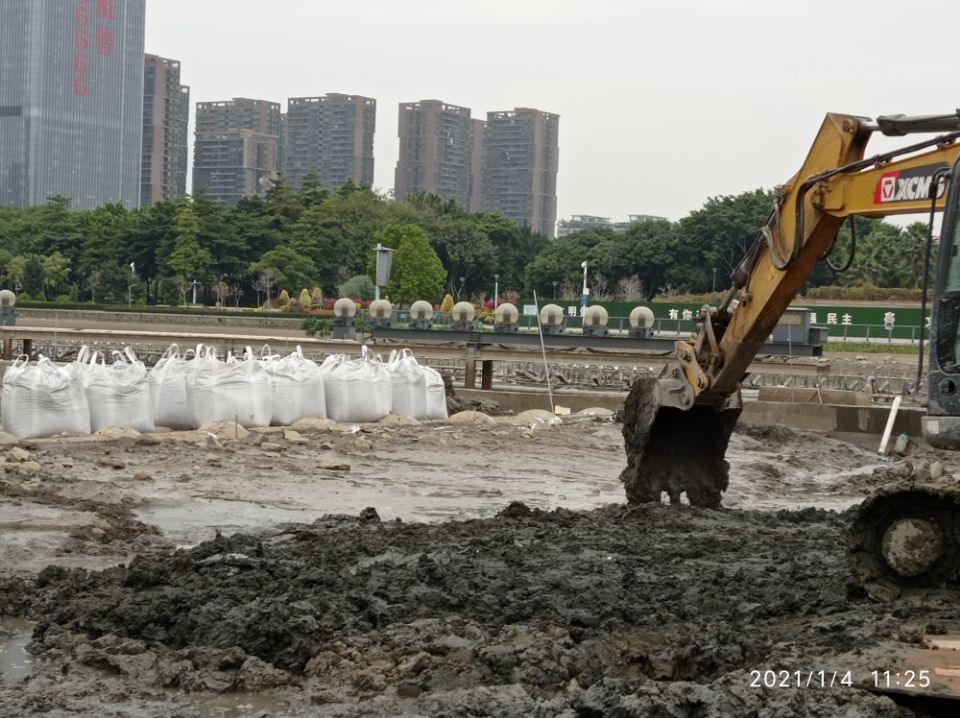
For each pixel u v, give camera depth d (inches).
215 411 824.9
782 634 362.9
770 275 522.0
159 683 333.4
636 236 3624.5
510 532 522.0
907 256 2780.5
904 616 370.6
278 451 767.1
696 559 479.5
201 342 1417.3
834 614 379.6
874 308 2431.1
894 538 389.4
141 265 3826.3
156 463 708.7
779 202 515.8
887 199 461.7
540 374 1696.6
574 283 3693.4
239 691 330.0
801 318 1366.9
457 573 432.1
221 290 3634.4
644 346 1413.6
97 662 344.5
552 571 445.4
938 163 441.1
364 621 377.1
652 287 3654.0
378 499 661.3
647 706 292.5
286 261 3644.2
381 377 927.7
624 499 708.7
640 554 484.4
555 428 981.2
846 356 2044.8
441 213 4677.7
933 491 379.2
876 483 824.3
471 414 976.3
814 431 1094.4
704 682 334.3
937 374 402.9
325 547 484.4
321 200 4234.7
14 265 3818.9
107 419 783.7
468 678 329.7
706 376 560.4
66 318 2874.0
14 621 394.3
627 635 368.5
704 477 605.9
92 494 602.5
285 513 603.5
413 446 840.3
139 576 414.6
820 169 488.7
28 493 584.1
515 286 4259.4
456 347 1433.3
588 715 297.4
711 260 3422.7
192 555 458.9
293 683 335.6
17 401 754.2
